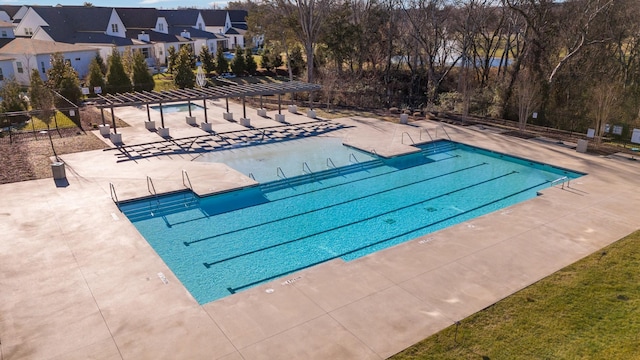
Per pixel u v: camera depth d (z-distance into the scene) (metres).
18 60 38.56
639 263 11.42
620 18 29.36
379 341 8.56
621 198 16.02
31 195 15.81
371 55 45.56
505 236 13.08
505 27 41.91
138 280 10.66
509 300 9.88
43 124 26.47
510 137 25.30
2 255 11.65
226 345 8.45
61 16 50.47
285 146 23.78
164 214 15.43
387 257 11.87
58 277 10.71
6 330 8.83
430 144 24.59
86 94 35.06
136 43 50.91
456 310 9.54
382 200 17.19
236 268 12.30
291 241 13.89
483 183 18.98
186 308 9.60
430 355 8.17
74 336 8.68
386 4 43.22
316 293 10.19
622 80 29.14
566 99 28.41
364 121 29.67
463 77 34.84
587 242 12.67
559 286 10.41
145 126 26.77
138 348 8.36
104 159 20.44
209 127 26.66
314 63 46.50
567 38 30.75
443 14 40.75
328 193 17.81
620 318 9.20
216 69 48.75
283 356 8.15
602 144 23.47
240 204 16.50
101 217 14.09
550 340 8.56
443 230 13.52
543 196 16.27
